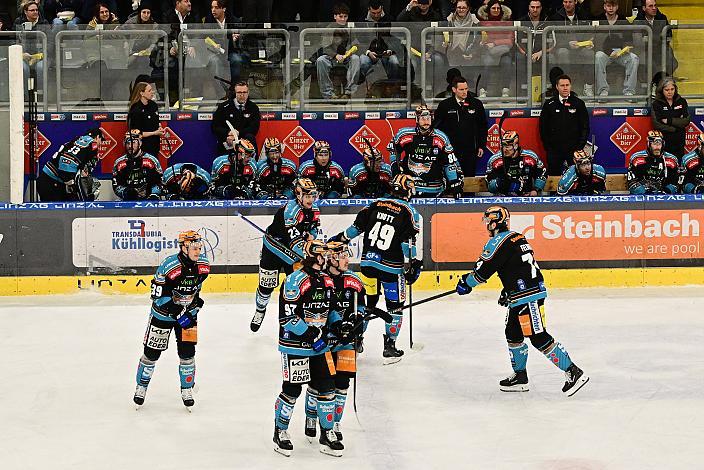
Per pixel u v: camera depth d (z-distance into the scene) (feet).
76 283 65.05
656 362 49.98
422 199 65.26
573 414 42.34
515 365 45.57
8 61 66.23
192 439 39.55
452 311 60.59
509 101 70.69
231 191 66.80
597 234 66.49
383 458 37.27
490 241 44.88
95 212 64.80
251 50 69.56
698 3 85.30
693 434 39.75
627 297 63.82
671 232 66.85
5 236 64.64
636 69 70.95
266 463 36.83
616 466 36.32
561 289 66.33
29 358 51.26
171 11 71.41
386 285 49.90
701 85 71.41
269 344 53.83
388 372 48.75
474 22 70.49
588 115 69.31
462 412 42.73
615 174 71.56
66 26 68.90
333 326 37.55
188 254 41.42
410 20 71.20
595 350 52.11
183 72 69.62
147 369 42.96
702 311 60.13
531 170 67.41
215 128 68.39
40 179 66.33
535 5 70.23
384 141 70.69
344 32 69.62
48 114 69.56
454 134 67.97
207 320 58.80
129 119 68.08
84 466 36.63
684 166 68.80
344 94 70.33
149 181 66.80
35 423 41.63
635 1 72.43
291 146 70.64
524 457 37.27
